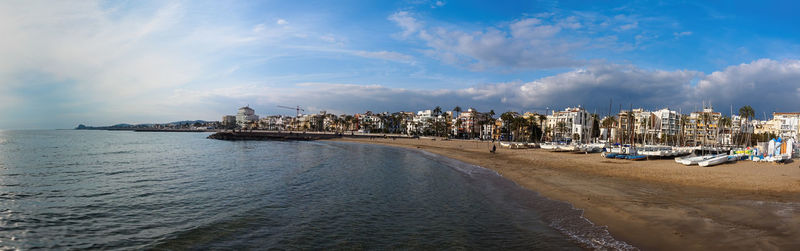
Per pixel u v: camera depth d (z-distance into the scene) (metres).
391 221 17.61
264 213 19.36
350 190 26.25
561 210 19.03
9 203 22.22
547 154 63.84
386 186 28.05
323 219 18.06
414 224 17.05
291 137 153.62
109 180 31.45
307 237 15.27
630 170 35.75
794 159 48.53
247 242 14.73
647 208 18.59
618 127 119.38
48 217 18.98
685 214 17.12
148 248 14.36
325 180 31.38
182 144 103.56
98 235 16.03
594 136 131.00
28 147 81.12
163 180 31.41
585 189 25.02
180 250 14.04
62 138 144.00
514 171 37.31
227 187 27.72
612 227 15.60
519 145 84.62
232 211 19.89
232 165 44.47
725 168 36.56
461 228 16.27
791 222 15.44
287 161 50.50
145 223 17.73
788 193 22.83
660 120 136.38
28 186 28.34
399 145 106.12
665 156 52.66
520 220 17.39
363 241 14.66
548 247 13.49
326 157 58.56
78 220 18.42
